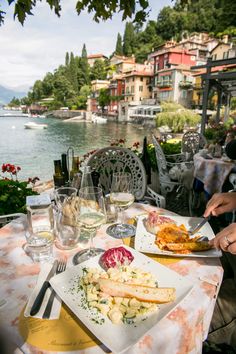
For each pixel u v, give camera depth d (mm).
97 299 717
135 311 677
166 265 948
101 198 1110
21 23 2006
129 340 597
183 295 745
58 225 1083
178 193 4504
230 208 1297
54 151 15164
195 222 1308
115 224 1285
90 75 73500
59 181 1762
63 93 68125
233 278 1394
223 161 3508
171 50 36406
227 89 10172
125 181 1339
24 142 19188
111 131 28047
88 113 53125
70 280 807
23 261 955
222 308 1207
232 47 26750
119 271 822
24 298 760
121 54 70438
